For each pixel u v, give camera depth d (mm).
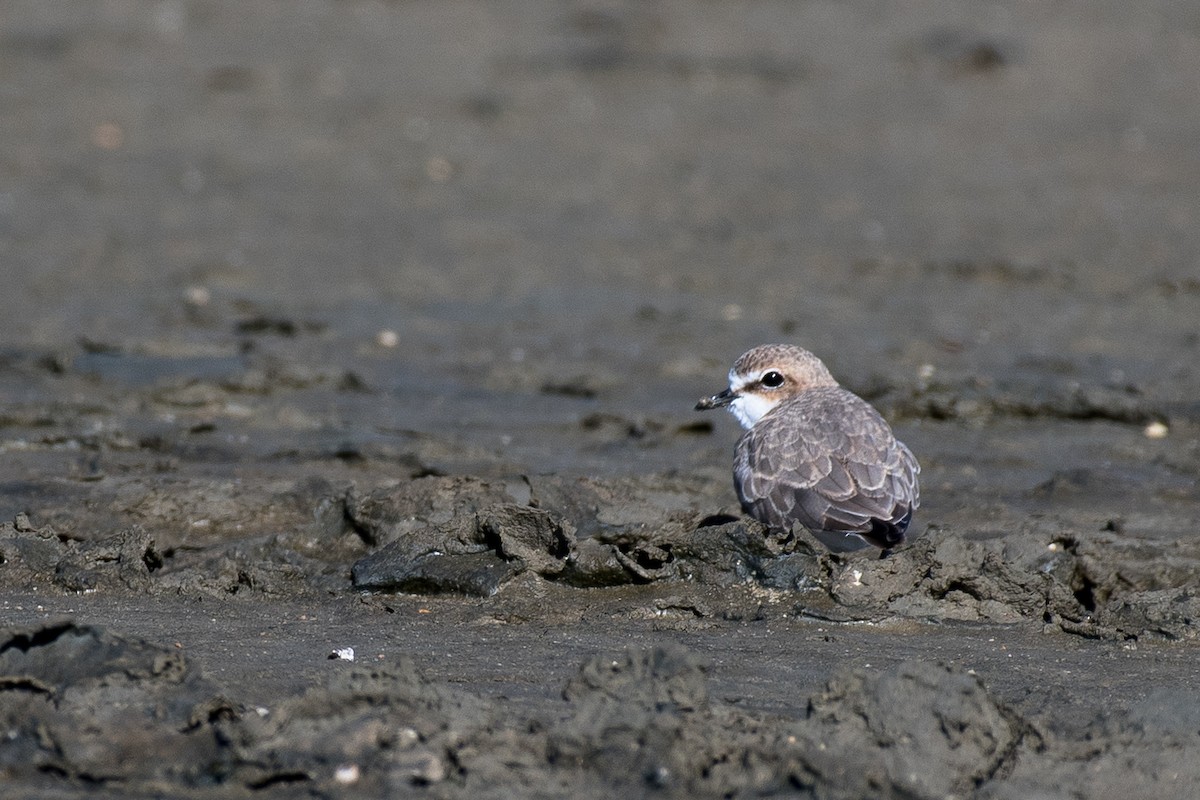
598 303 18375
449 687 7293
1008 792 6598
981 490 11828
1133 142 28688
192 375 14531
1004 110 31297
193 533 10453
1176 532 10758
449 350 16078
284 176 25234
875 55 35625
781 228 22547
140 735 6855
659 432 13273
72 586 9266
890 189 25125
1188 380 15141
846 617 8875
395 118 29375
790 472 9781
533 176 25641
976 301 18766
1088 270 20188
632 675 7316
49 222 21562
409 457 12195
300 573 9531
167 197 23547
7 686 7094
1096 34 37781
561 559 9539
